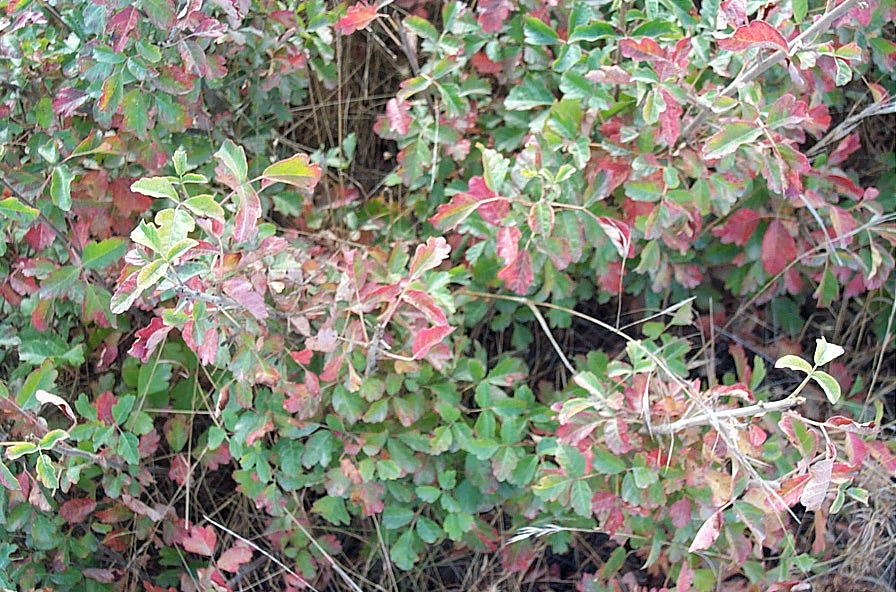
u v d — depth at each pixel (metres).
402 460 1.73
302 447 1.73
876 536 1.81
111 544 1.80
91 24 1.42
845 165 2.10
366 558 1.95
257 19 1.75
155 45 1.51
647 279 1.98
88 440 1.63
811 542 1.90
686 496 1.64
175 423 1.80
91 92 1.51
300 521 1.82
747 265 1.96
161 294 1.59
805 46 1.41
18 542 1.71
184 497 1.92
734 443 1.46
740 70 1.68
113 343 1.79
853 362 2.08
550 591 2.01
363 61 2.17
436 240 1.53
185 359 1.81
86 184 1.63
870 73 1.96
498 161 1.62
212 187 1.87
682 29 1.77
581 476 1.63
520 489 1.78
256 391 1.78
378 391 1.69
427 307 1.55
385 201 2.13
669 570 1.81
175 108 1.57
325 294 1.69
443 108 1.92
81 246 1.63
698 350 2.08
